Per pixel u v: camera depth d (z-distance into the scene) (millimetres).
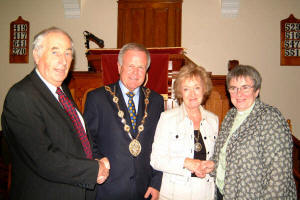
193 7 5180
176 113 1875
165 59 2502
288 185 1310
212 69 5082
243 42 5051
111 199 1725
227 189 1460
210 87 1903
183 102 1953
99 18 5293
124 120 1855
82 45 5250
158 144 1771
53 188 1326
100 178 1407
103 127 1838
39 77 1442
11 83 5316
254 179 1391
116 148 1784
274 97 4945
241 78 1571
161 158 1718
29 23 5340
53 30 1463
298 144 3180
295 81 4926
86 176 1309
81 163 1309
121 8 5277
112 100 1924
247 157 1426
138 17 5266
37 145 1238
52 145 1298
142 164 1831
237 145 1492
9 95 1283
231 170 1473
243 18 5074
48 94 1415
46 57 1413
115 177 1742
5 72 5336
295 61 4926
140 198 1795
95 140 1848
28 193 1291
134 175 1771
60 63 1426
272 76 4973
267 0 5043
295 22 4957
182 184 1688
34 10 5363
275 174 1312
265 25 5031
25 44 5316
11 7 5402
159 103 2086
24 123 1239
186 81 1797
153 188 1845
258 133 1438
